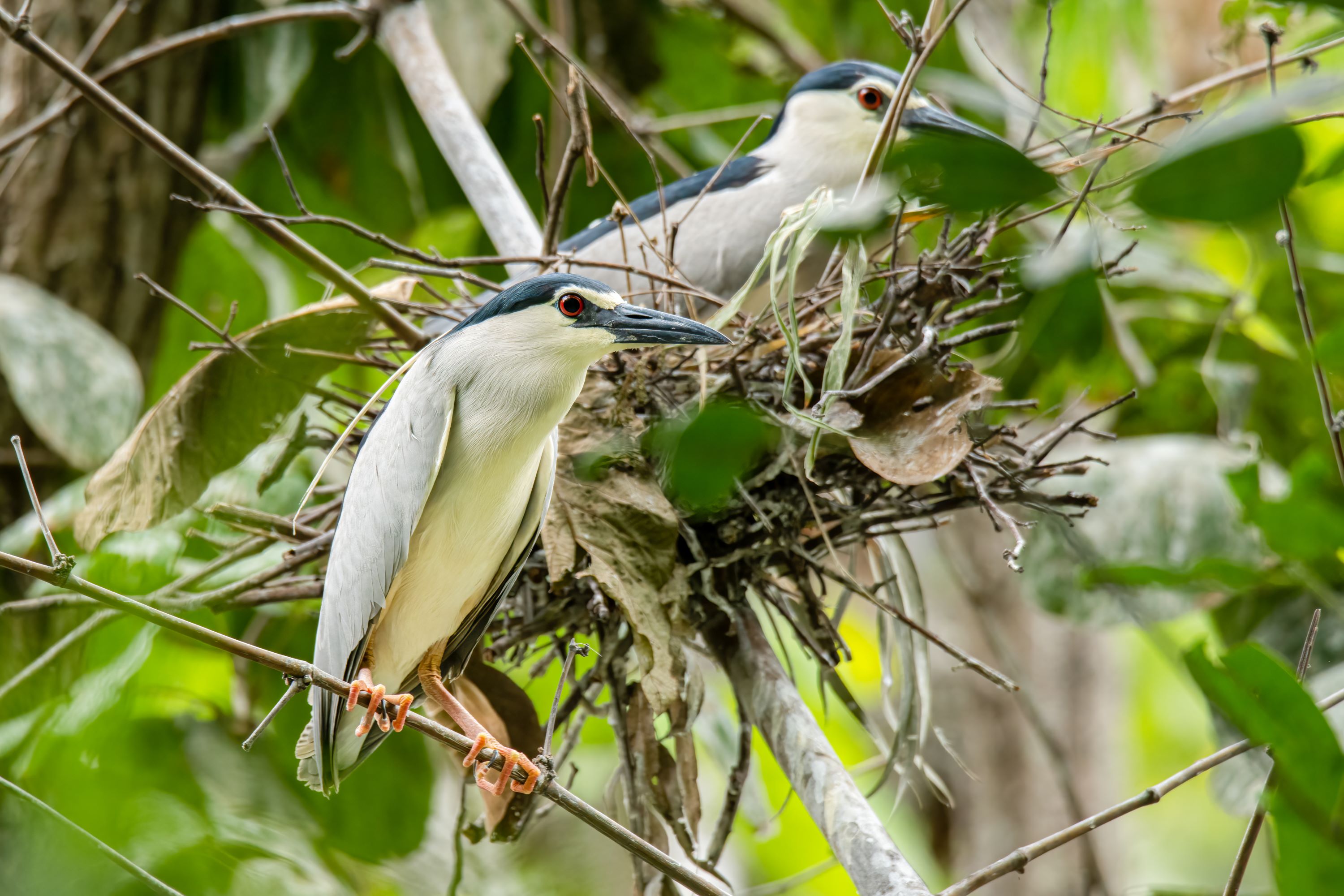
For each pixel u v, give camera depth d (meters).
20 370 8.98
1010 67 12.59
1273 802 4.57
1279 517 4.64
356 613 6.40
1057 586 9.97
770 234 8.98
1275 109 2.76
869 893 5.70
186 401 7.86
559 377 6.50
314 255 7.11
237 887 9.27
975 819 13.16
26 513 9.89
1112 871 13.07
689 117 11.58
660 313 6.59
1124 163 8.46
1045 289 4.25
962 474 6.97
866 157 9.41
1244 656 4.22
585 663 9.71
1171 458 10.26
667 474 6.89
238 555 7.66
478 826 7.52
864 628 14.38
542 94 12.48
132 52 10.68
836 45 13.84
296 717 10.29
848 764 13.75
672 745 10.07
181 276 12.01
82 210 10.38
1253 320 11.03
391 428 6.57
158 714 9.76
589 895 10.96
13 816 6.86
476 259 6.99
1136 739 17.42
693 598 7.09
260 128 11.59
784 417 6.96
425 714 7.68
